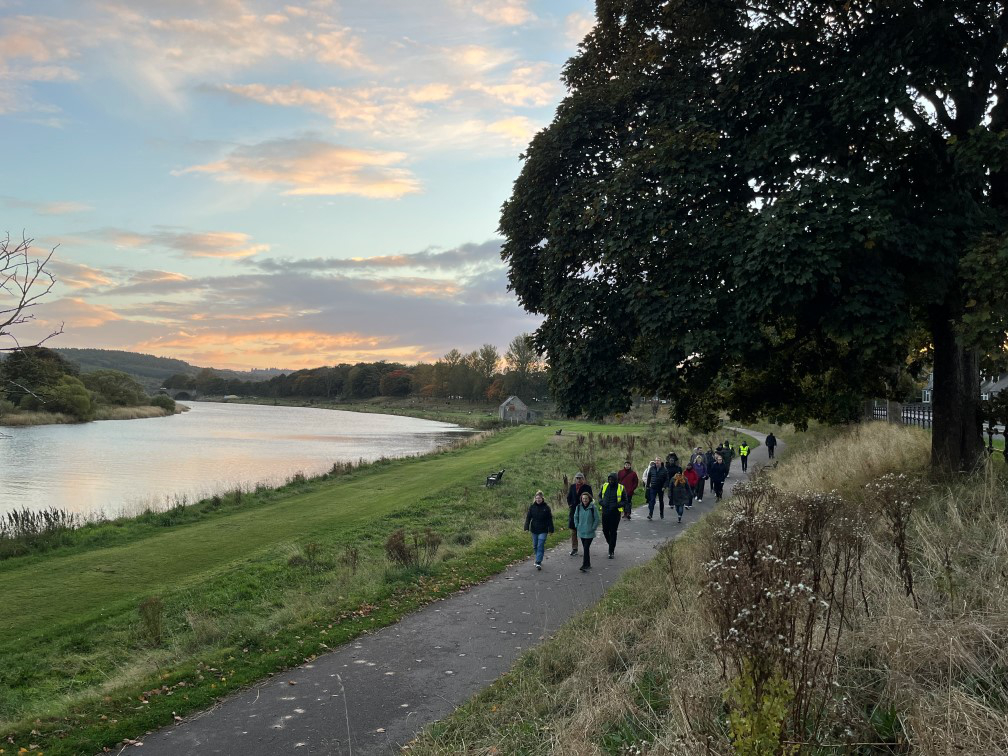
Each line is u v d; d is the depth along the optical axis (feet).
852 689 14.97
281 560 48.42
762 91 31.83
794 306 28.91
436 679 23.11
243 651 26.03
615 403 34.81
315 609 32.24
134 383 363.97
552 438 177.37
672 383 35.86
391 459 130.82
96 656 30.27
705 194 32.30
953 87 30.07
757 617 10.89
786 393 40.16
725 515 23.80
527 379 400.06
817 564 15.93
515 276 42.75
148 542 58.75
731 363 34.19
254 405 636.07
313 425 308.81
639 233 32.14
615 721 16.71
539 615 30.32
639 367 35.60
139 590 43.52
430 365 582.35
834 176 29.25
